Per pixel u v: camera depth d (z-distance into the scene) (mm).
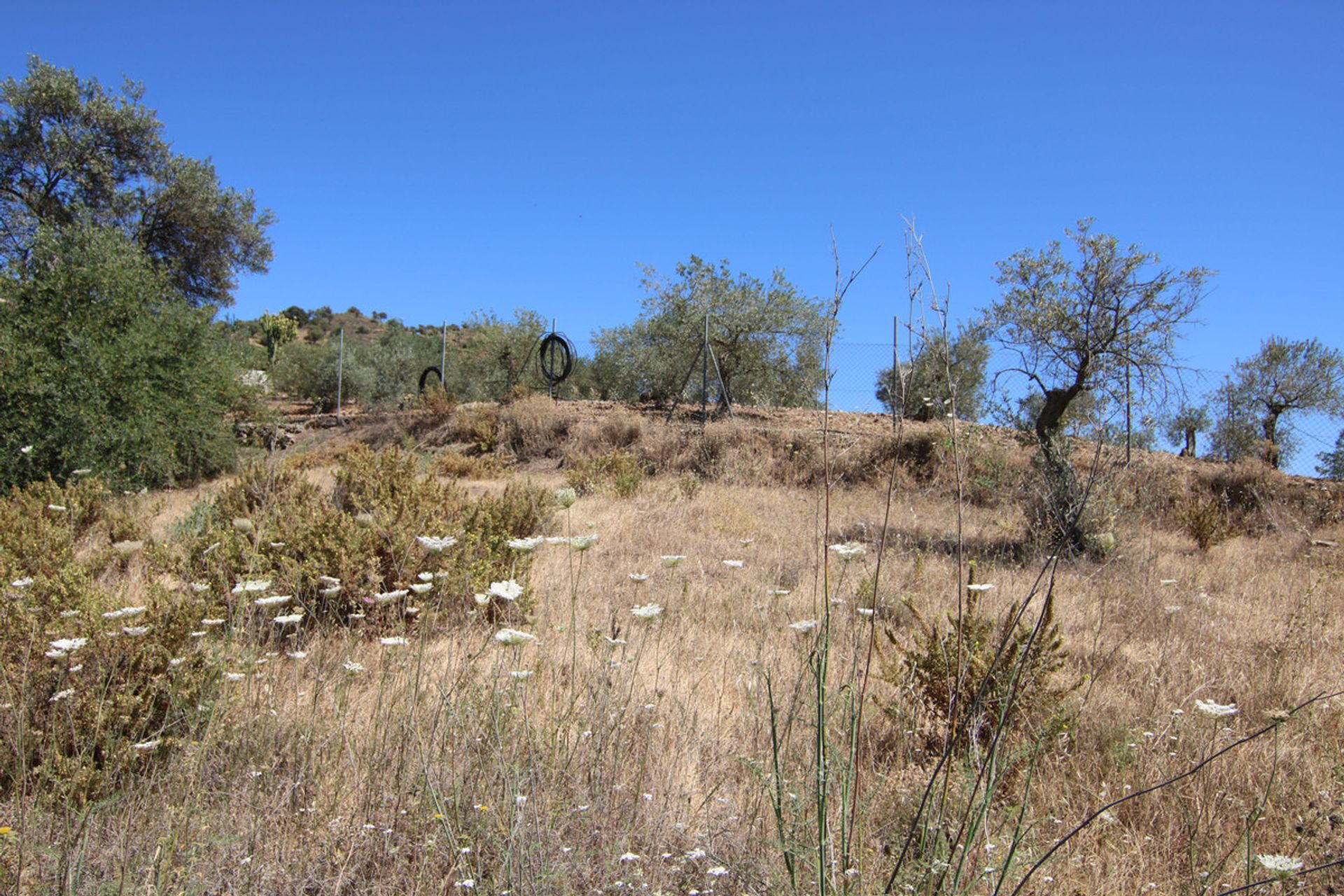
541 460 15711
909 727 2963
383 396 24891
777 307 17188
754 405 17656
